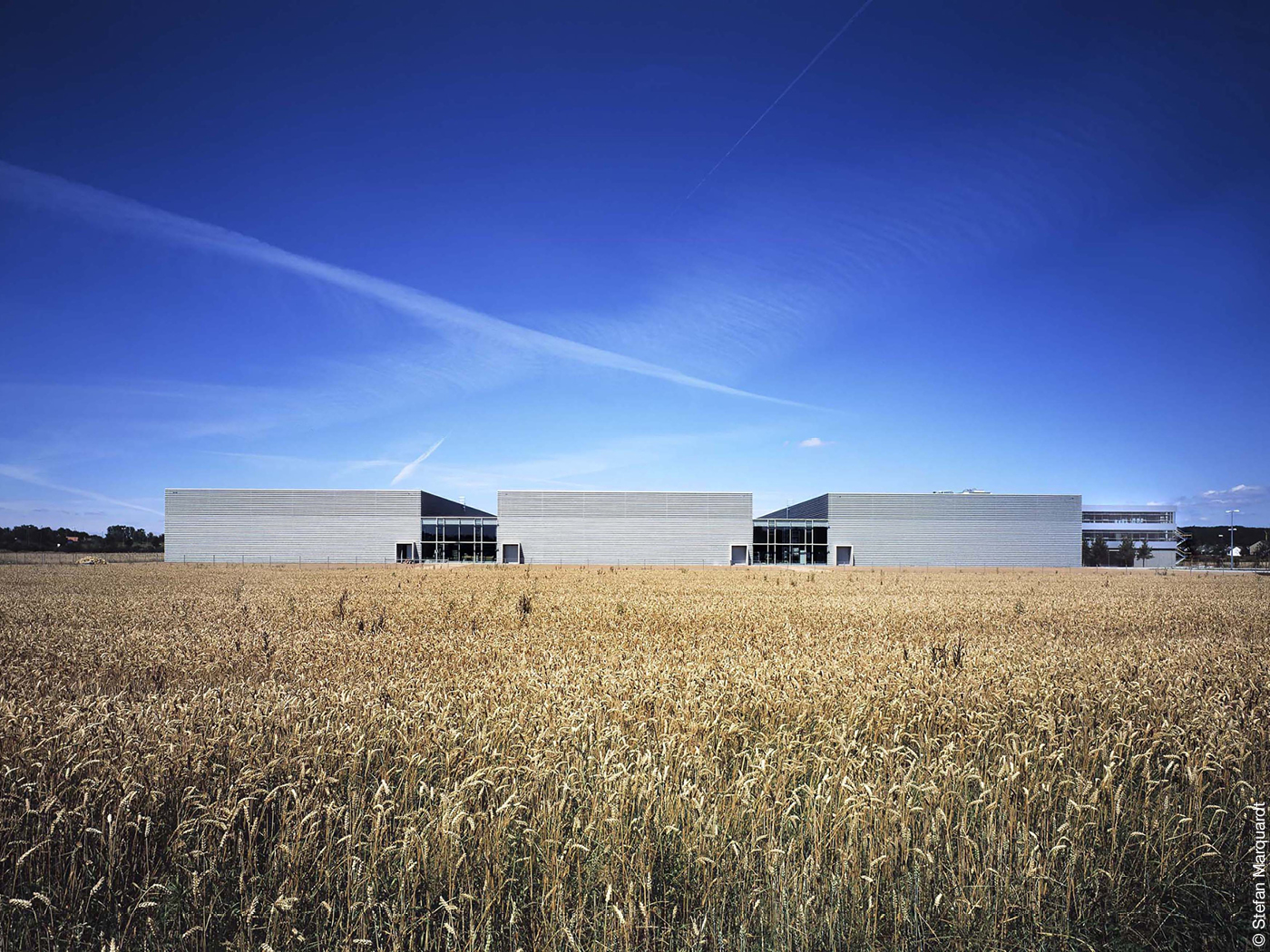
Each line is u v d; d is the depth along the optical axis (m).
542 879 4.26
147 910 4.16
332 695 7.64
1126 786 5.59
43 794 4.88
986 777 5.57
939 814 4.75
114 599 21.94
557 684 8.10
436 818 4.55
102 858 4.51
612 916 3.97
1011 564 68.31
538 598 22.58
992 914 4.21
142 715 6.42
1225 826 5.20
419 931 4.04
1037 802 5.30
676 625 15.87
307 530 64.88
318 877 4.32
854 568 60.09
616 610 18.61
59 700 7.79
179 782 5.21
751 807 4.90
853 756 5.89
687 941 3.95
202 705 7.11
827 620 16.75
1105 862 4.75
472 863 4.43
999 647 11.94
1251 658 11.31
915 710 7.37
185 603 20.61
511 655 11.12
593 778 5.23
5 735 5.97
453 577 38.69
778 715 7.20
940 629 15.37
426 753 5.71
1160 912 4.42
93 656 11.02
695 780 5.46
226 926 4.07
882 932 4.22
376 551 64.94
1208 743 5.92
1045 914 4.32
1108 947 4.12
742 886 4.31
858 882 4.26
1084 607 20.89
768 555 67.25
